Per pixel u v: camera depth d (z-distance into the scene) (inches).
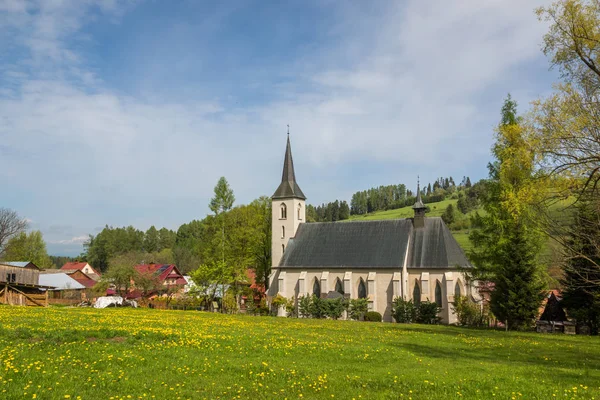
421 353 906.7
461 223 6053.2
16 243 4581.7
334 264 2726.4
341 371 652.7
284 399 488.1
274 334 1109.1
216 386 530.3
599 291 1521.9
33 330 814.5
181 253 6550.2
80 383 502.3
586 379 665.6
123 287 3444.9
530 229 1641.2
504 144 1349.7
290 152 3174.2
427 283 2496.3
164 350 719.7
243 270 3083.2
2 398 429.1
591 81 966.4
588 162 947.3
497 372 705.6
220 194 3255.4
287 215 3046.3
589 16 935.0
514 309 1726.1
